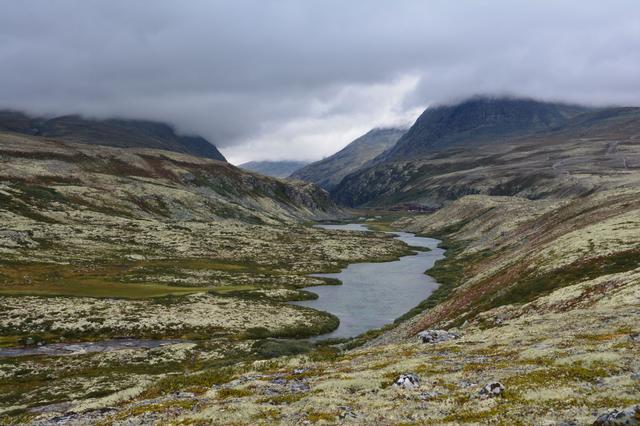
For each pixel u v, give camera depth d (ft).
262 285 392.68
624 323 108.78
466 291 280.51
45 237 479.82
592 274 194.18
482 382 77.46
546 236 378.32
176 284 375.86
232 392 89.81
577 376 72.13
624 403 55.42
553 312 156.15
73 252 451.12
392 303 333.21
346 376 94.02
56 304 283.79
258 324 273.54
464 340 125.90
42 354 215.72
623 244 225.35
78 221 576.61
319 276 446.19
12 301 282.36
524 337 113.09
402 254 595.06
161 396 98.02
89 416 91.66
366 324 279.69
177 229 616.39
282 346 220.23
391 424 61.46
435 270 455.63
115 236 535.60
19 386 173.47
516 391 68.13
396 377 87.04
